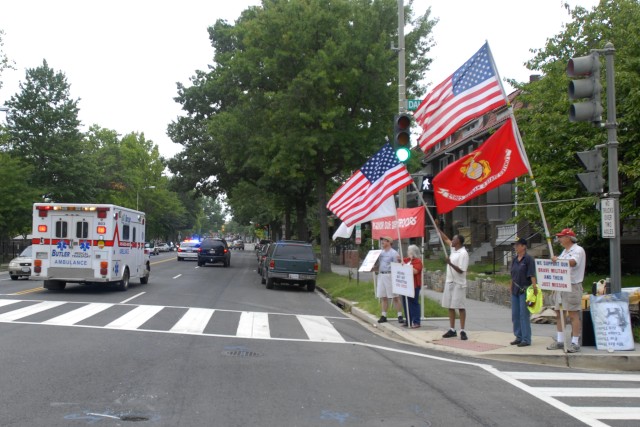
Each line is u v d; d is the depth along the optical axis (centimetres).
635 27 1513
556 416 649
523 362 971
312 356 968
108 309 1491
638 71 1484
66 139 5334
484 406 684
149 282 2445
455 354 1034
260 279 2930
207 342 1065
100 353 930
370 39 2641
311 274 2384
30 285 2198
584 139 1578
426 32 2739
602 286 1130
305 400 690
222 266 4144
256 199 4684
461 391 755
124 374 795
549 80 1727
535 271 1050
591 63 959
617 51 1548
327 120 2619
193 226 13525
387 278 1383
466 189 1130
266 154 2850
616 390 773
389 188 1420
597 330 989
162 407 646
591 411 670
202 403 665
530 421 628
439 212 1161
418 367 905
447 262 1142
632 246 2016
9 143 5122
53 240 1862
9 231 4331
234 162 3284
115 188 7281
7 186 4059
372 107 2745
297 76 2628
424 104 1248
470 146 3381
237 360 910
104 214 1864
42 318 1305
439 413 651
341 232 1969
